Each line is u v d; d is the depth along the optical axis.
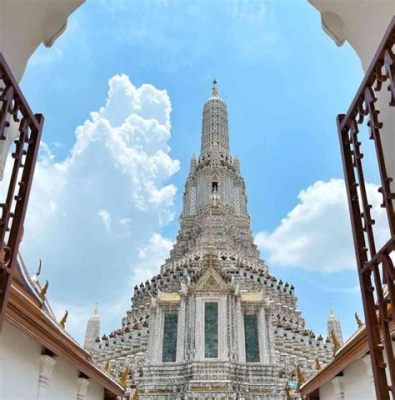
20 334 11.16
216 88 97.50
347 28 9.17
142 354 53.75
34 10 8.19
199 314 50.16
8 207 6.43
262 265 72.31
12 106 6.54
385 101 7.27
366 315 6.51
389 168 7.21
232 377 45.94
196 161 89.81
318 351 56.50
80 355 13.81
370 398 12.80
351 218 7.14
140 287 69.19
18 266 11.11
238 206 81.25
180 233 78.38
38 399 12.14
